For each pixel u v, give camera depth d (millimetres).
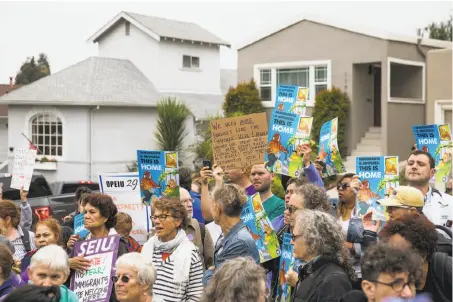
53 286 4164
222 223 6520
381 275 4262
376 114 29531
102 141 30875
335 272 5270
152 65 35625
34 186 17031
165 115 30188
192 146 30312
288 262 6828
